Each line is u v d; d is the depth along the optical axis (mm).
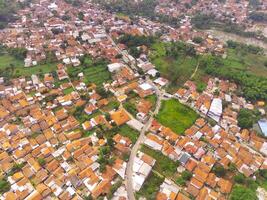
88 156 105312
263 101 144625
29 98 136750
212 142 113062
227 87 149875
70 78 154250
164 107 133875
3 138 114562
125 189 95000
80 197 92438
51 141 113062
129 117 125938
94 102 134375
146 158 104125
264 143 117312
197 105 132875
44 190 93500
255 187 99000
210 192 95000
